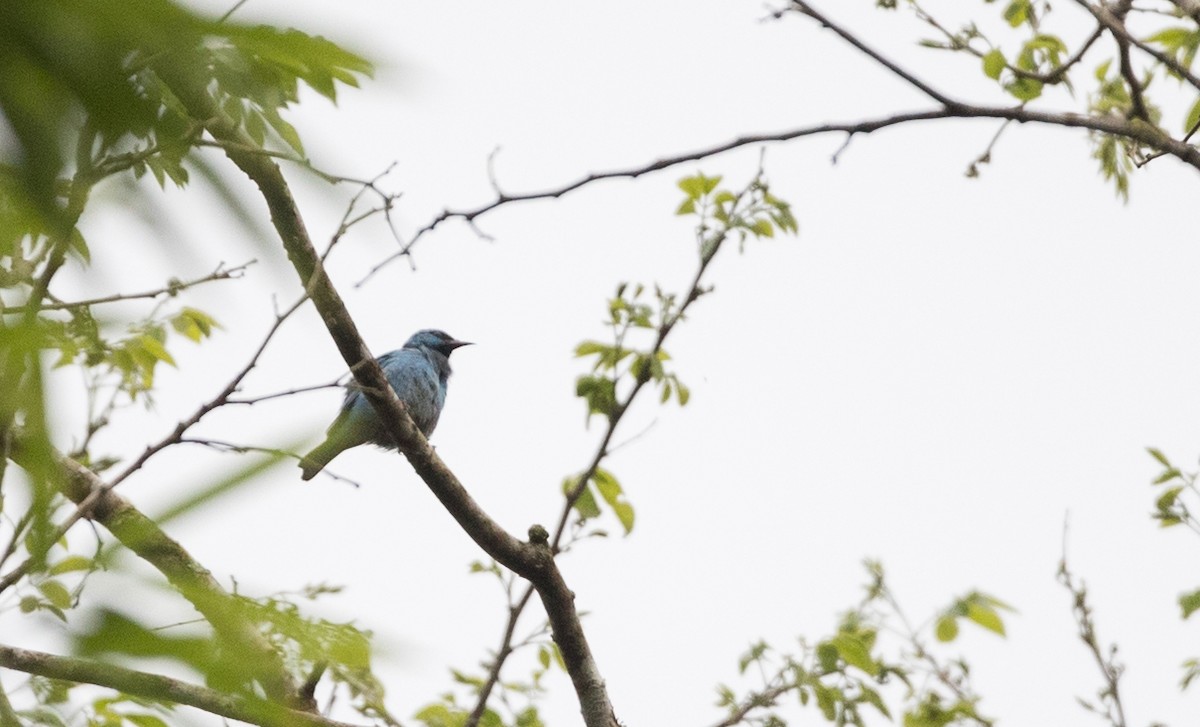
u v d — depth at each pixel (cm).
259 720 339
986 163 1246
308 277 848
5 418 315
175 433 689
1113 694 1544
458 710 1424
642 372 1401
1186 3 1199
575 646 1213
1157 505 1469
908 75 1186
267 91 356
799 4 1158
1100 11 1232
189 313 1085
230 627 332
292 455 305
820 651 1443
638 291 1448
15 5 239
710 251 1444
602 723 1198
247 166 762
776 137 1143
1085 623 1559
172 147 289
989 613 1681
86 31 244
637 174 1092
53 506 328
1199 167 1217
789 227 1463
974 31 1258
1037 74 1256
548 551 1188
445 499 1159
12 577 375
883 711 1416
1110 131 1223
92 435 908
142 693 412
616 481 1374
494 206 1042
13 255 409
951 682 1656
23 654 515
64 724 498
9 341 314
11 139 245
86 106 250
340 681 809
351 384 1121
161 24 246
